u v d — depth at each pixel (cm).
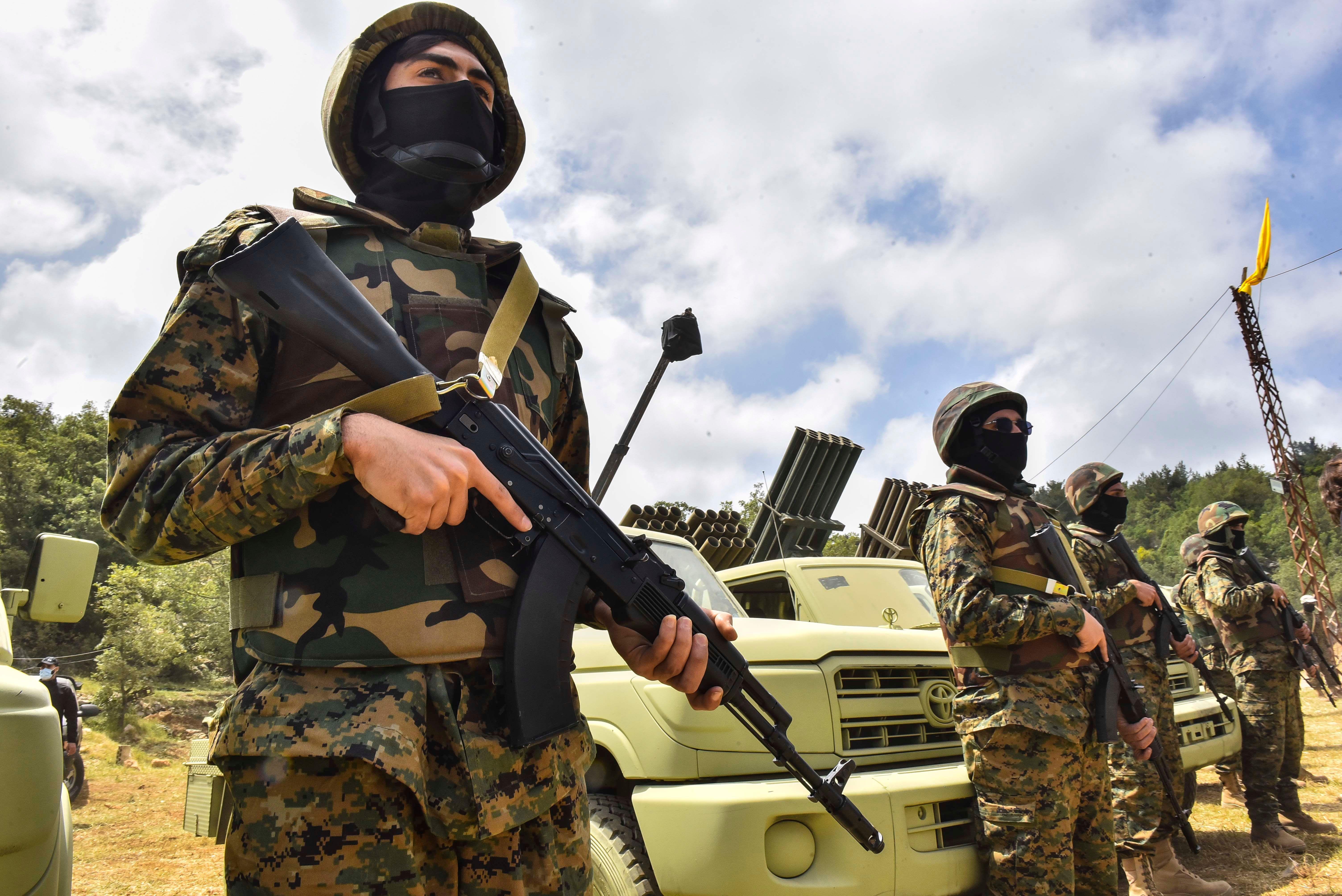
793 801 257
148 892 477
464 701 125
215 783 479
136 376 122
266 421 130
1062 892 272
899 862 265
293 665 120
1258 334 2878
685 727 276
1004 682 281
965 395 334
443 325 140
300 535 124
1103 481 495
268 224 131
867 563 469
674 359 341
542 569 134
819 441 656
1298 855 489
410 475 109
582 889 140
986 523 304
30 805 174
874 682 306
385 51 158
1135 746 314
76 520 4091
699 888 255
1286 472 2750
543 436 158
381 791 114
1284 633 526
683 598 158
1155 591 445
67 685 854
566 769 138
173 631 2075
